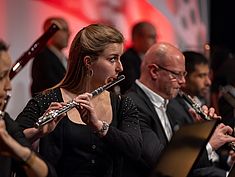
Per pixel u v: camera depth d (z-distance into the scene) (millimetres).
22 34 13570
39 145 7312
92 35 7328
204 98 11602
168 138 8570
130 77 12227
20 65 9695
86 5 14297
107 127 7215
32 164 6363
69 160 7309
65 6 14039
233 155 8766
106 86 7336
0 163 6547
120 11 14766
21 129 7004
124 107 7602
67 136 7285
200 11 16156
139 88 8594
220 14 17109
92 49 7293
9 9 13430
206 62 10117
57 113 6988
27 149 6355
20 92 13297
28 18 13633
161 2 15453
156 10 15352
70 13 14109
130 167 7996
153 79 8547
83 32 7383
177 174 7203
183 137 7098
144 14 15172
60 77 12383
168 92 8531
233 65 11875
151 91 8555
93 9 14375
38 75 12367
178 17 15727
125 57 12820
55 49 12602
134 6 15008
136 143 7398
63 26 12664
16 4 13500
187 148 7148
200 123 7168
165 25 15492
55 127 7250
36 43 9820
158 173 7117
